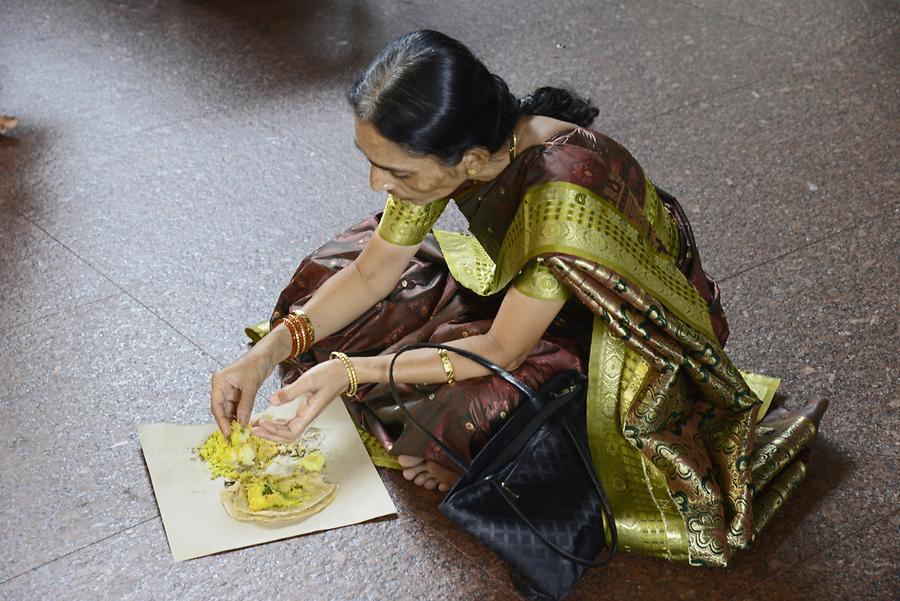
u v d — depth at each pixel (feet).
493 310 7.88
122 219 10.93
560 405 7.06
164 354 8.92
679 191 11.34
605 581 6.85
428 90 5.84
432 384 7.25
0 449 7.86
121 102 13.39
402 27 15.35
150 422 8.16
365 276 7.66
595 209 6.42
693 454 6.91
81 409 8.29
